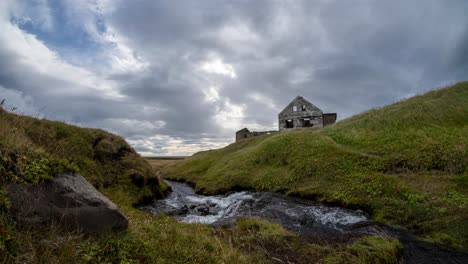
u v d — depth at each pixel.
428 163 16.95
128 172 17.20
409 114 26.31
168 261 5.08
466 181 13.71
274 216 13.49
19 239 3.97
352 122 30.61
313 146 25.00
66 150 13.77
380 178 16.12
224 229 10.27
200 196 23.27
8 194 4.32
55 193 4.90
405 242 9.14
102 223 5.20
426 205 12.19
